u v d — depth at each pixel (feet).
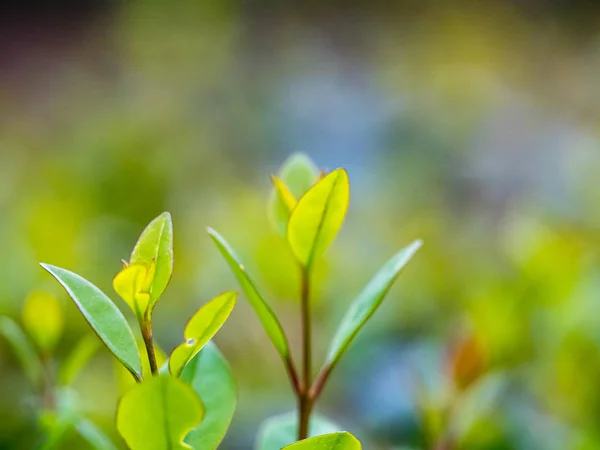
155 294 0.87
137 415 0.80
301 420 0.94
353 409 1.90
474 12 6.58
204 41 5.70
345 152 4.55
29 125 4.93
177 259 2.13
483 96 5.21
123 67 5.83
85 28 6.61
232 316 2.11
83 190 2.47
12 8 6.83
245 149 4.65
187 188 3.28
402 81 5.46
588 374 1.47
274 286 1.72
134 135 3.51
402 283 2.11
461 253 2.55
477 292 1.81
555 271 1.59
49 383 1.21
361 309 0.94
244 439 1.77
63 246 1.90
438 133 4.55
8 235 1.97
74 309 1.71
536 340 1.56
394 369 1.91
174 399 0.79
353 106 5.11
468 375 1.30
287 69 5.84
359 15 6.68
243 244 2.07
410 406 1.78
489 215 3.84
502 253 2.52
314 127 4.83
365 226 2.72
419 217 2.85
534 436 1.44
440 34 6.27
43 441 1.12
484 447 1.40
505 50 6.07
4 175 3.13
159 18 5.82
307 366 0.95
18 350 1.21
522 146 4.60
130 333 0.87
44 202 2.20
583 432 1.42
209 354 0.93
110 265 2.04
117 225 2.28
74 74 5.85
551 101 5.32
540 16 6.52
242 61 5.90
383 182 3.75
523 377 1.55
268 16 6.55
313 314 1.89
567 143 4.55
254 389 1.91
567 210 2.13
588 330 1.47
